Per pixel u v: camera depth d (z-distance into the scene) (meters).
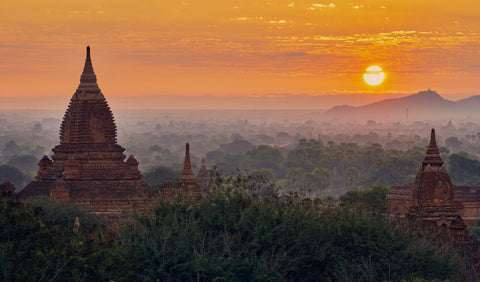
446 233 64.62
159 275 48.12
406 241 54.62
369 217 55.59
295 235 51.75
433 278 54.56
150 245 48.38
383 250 53.25
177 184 57.56
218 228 51.62
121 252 47.19
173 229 50.19
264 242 50.62
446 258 55.44
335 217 54.84
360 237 53.09
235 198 53.16
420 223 62.88
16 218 45.78
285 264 50.88
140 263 48.06
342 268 52.25
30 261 43.75
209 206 52.81
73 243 45.88
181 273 48.38
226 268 48.06
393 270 53.06
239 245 50.12
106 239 49.03
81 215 64.31
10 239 45.19
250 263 48.75
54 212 63.38
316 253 51.78
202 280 48.69
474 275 58.38
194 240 49.50
